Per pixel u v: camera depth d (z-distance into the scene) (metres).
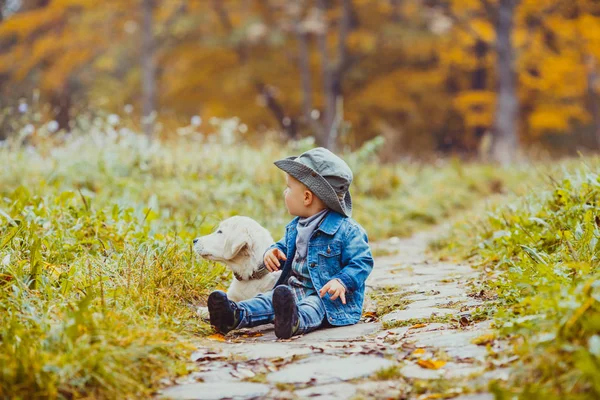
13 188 8.57
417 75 29.17
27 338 3.22
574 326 2.95
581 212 5.58
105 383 2.94
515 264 5.09
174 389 3.10
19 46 28.58
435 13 25.38
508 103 23.77
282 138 12.59
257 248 4.36
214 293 3.94
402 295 5.20
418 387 2.96
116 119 10.54
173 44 28.78
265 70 27.47
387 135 24.97
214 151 11.02
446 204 12.27
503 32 23.72
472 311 4.16
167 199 8.84
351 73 28.80
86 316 3.35
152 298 4.23
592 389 2.56
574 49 27.22
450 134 31.33
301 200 4.34
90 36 27.09
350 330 4.13
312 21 25.39
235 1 27.98
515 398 2.62
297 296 4.27
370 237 9.52
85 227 5.89
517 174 15.48
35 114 10.66
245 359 3.49
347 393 2.96
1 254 4.67
